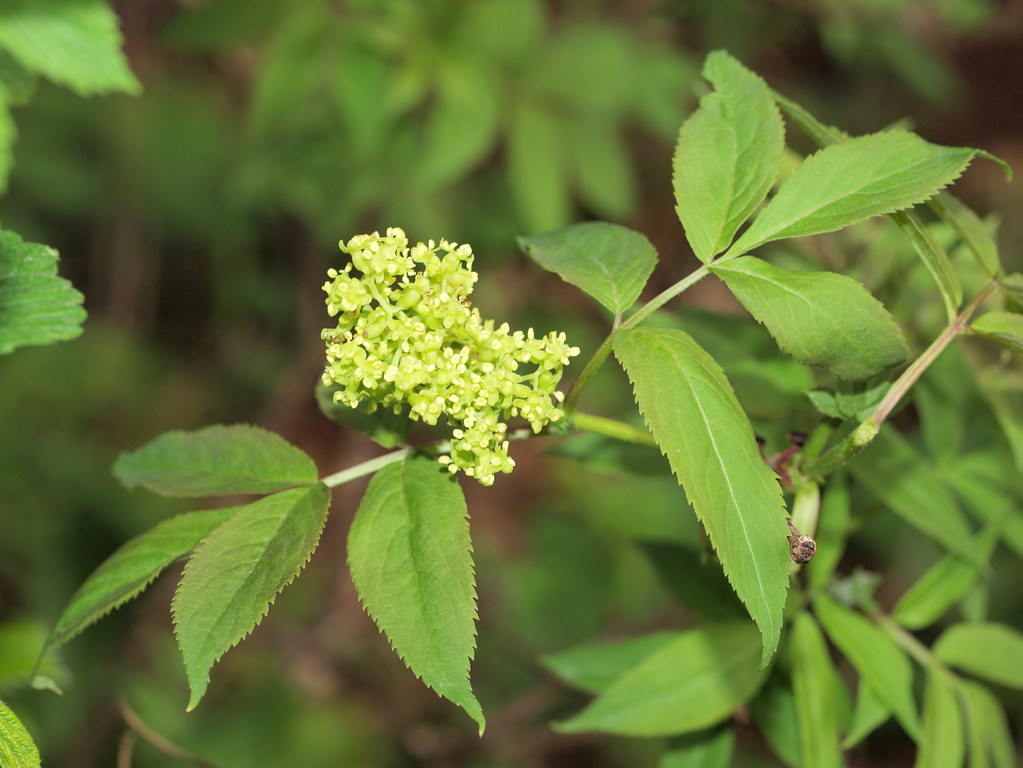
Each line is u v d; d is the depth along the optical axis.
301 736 0.74
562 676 0.40
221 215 0.86
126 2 0.78
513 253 0.79
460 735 0.67
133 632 0.71
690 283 0.30
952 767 0.37
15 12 0.37
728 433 0.27
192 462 0.32
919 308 0.40
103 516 0.74
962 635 0.39
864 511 0.39
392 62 0.57
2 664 0.38
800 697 0.36
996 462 0.41
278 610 0.80
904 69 0.75
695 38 0.80
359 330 0.29
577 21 0.76
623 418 0.38
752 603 0.26
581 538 0.85
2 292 0.33
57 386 0.79
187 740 0.71
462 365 0.29
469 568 0.28
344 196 0.69
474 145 0.57
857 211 0.30
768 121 0.31
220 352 0.91
